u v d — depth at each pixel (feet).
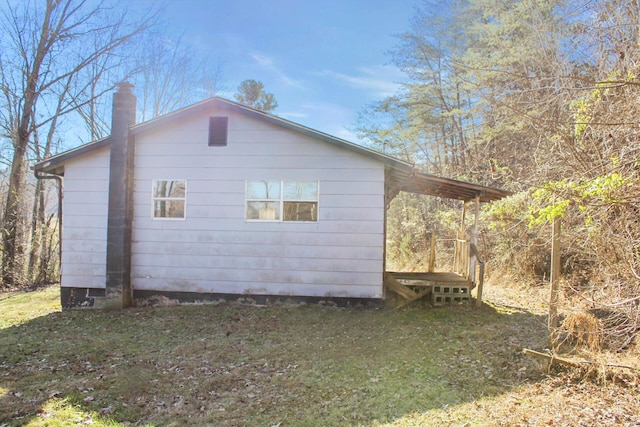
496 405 12.55
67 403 13.12
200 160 28.02
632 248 14.79
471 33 53.36
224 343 19.65
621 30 17.08
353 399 13.56
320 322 23.30
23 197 45.06
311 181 27.14
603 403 12.16
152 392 14.16
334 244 26.78
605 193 13.16
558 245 17.58
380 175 26.53
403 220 63.52
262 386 14.73
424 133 62.13
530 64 34.04
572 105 17.03
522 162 37.24
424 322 23.26
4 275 41.63
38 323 23.99
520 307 27.17
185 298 27.84
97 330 22.13
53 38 43.83
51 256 44.60
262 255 27.35
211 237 27.76
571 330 15.81
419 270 49.93
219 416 12.49
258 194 27.55
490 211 31.89
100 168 28.55
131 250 28.12
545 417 11.46
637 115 14.05
